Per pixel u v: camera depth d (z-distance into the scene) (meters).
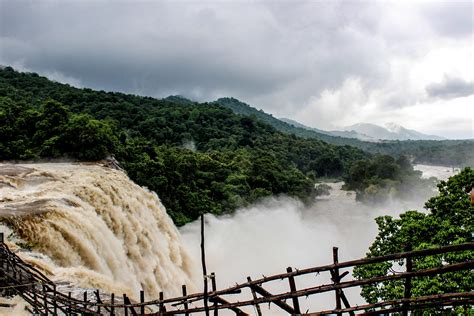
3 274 15.12
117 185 36.00
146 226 35.69
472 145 174.12
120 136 56.09
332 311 7.18
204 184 63.34
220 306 8.76
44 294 13.04
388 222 22.31
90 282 18.55
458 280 16.30
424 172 144.50
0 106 55.03
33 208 22.69
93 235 24.36
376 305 6.80
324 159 118.12
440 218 20.52
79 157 44.31
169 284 33.09
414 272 6.28
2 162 42.41
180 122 101.25
